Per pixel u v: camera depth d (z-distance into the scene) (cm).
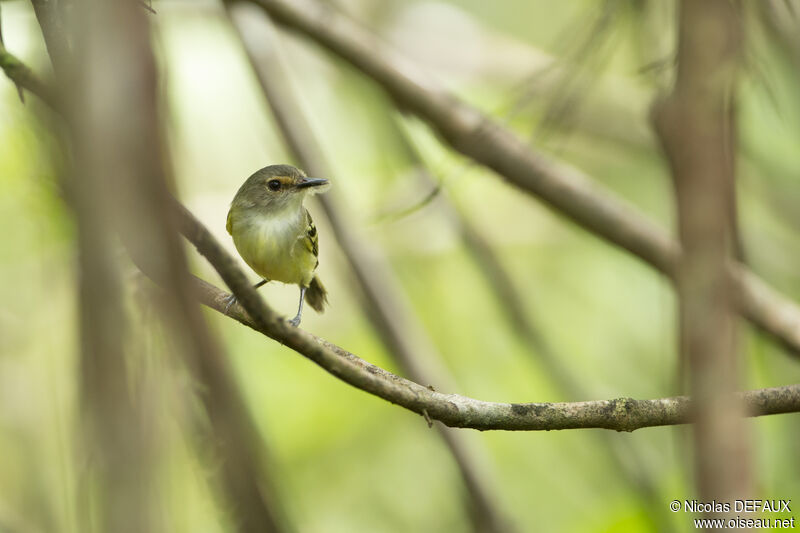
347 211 1211
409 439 1512
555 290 1678
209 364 264
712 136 319
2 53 473
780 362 1318
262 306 512
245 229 1011
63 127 289
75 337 255
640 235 998
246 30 1184
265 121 1477
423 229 1628
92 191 243
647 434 1312
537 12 1689
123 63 243
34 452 993
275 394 1448
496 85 1509
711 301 306
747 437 294
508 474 1532
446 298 1656
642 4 564
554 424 654
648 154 1447
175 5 1417
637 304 1617
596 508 1427
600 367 1584
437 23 1585
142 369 251
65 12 337
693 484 300
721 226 312
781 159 1254
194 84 1445
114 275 248
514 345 1595
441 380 1159
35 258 1141
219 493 279
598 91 1270
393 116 1280
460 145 1031
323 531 1415
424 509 1472
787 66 684
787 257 1445
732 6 340
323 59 1480
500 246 1694
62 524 797
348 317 1578
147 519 239
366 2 1599
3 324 1126
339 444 1477
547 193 1006
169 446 253
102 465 242
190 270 260
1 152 1002
